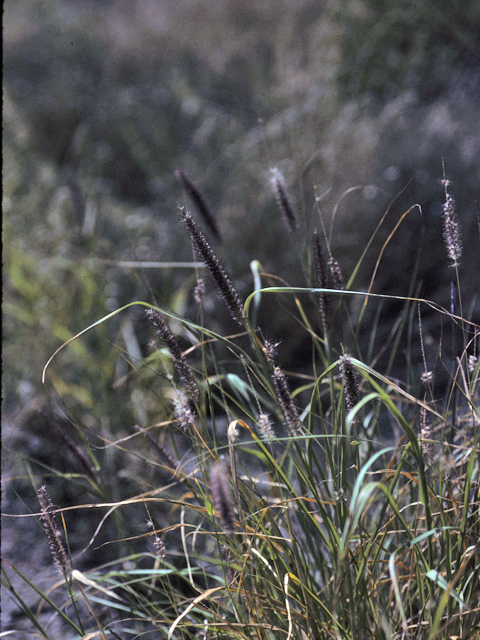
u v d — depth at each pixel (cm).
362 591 130
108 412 255
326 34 603
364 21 584
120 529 200
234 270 333
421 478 107
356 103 452
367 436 166
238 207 365
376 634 128
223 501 90
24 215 409
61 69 768
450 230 137
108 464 230
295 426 126
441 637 120
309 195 354
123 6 994
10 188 421
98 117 646
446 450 149
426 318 323
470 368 151
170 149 571
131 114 638
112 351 277
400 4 562
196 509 138
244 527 135
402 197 364
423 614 137
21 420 268
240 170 407
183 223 128
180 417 136
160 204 507
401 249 346
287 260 328
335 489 131
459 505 144
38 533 236
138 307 326
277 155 395
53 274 351
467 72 495
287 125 425
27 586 210
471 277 334
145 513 221
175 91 648
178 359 134
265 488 207
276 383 126
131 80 776
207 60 746
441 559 136
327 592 149
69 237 381
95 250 338
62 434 162
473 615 128
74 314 317
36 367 292
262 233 342
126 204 518
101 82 754
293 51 631
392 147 391
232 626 133
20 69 790
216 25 823
